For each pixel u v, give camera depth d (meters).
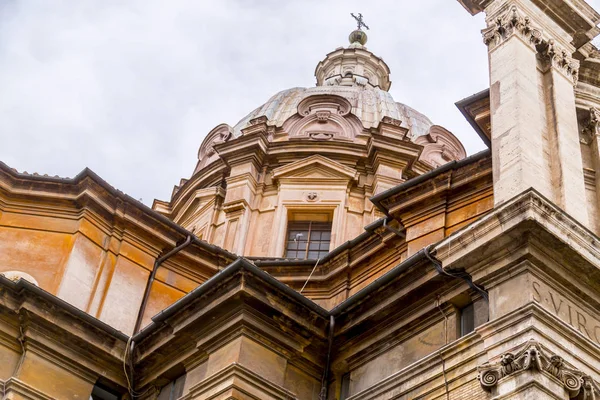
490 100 20.86
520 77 20.58
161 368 20.80
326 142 35.25
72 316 20.94
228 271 19.28
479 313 17.59
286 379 19.30
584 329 16.81
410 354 18.45
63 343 20.81
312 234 33.28
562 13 22.58
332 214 33.56
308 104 39.03
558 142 19.78
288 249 32.88
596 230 20.50
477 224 17.38
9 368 20.19
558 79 21.34
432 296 18.52
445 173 21.97
